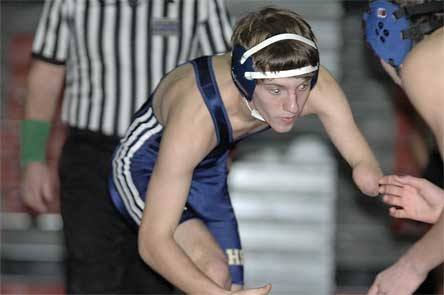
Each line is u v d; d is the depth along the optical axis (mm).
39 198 9078
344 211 12680
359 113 12500
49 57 8742
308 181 12664
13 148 12617
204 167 7168
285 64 6133
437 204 6336
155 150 7281
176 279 6449
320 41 12391
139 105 8430
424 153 10680
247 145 12617
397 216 6414
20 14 12555
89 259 8398
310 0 12312
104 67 8430
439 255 6066
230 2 12117
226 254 7371
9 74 12555
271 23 6242
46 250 12781
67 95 8656
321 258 12680
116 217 8422
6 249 12812
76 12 8422
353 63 12430
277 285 12711
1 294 12516
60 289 12586
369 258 12664
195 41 8500
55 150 11797
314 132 12555
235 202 12703
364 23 6566
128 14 8352
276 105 6258
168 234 6473
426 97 5859
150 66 8406
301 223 12703
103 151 8461
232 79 6492
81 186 8453
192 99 6535
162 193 6480
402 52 6289
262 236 12703
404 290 6227
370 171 6574
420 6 6207
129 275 8555
